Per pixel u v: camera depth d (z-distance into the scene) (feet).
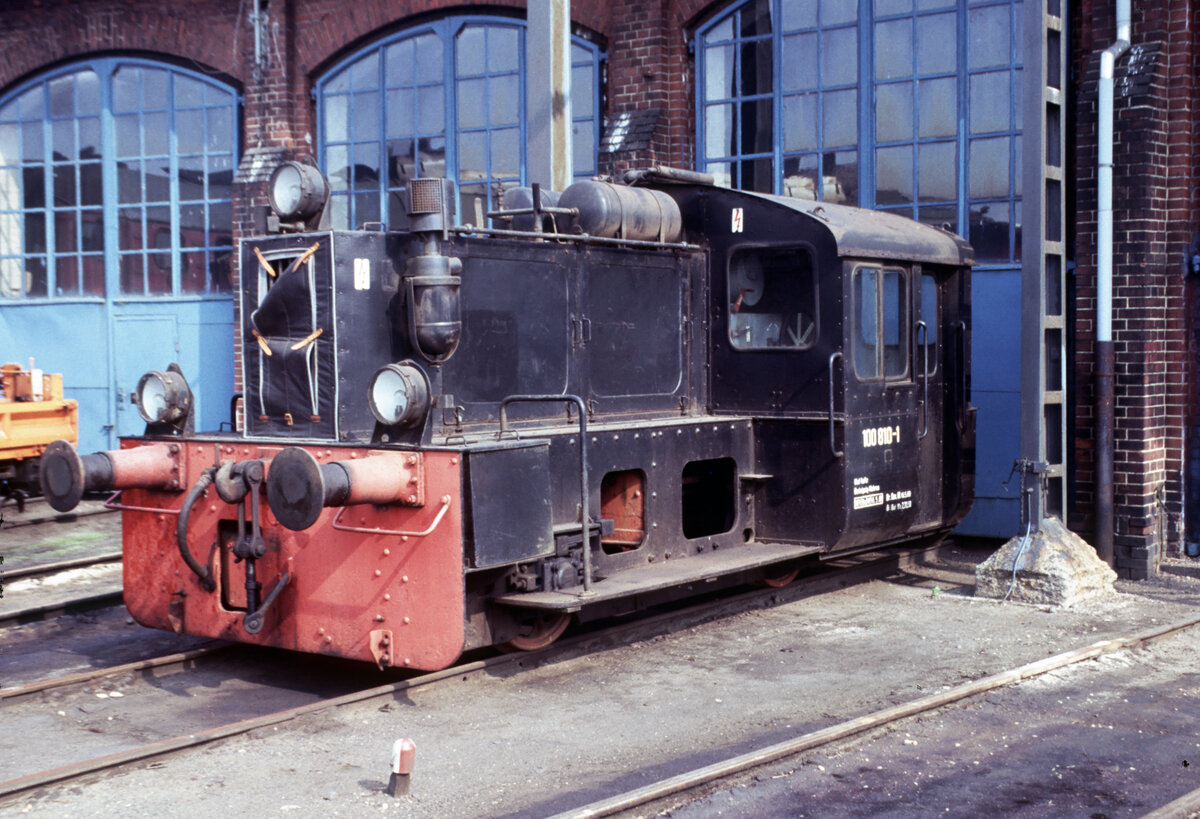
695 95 39.55
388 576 20.12
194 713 19.92
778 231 26.35
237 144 47.44
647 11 38.91
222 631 21.91
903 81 36.29
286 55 45.21
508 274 22.99
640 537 24.21
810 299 26.09
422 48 44.16
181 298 48.98
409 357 22.06
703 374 27.53
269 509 21.39
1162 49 31.30
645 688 21.21
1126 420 31.40
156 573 22.94
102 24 48.78
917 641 24.58
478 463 19.72
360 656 20.43
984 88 35.06
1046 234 29.25
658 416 26.27
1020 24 34.40
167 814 15.25
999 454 35.24
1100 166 30.68
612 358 25.20
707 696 20.72
